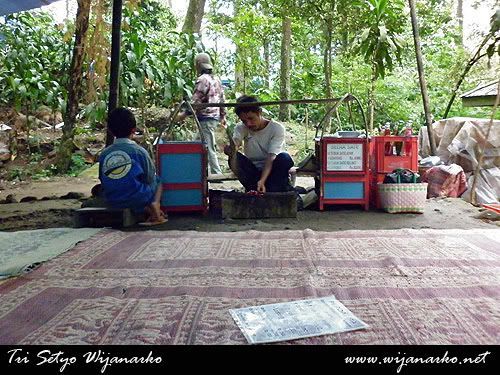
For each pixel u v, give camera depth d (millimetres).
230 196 3883
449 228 3459
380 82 10477
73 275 2326
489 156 5191
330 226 3578
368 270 2355
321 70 11758
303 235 3115
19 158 8312
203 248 2828
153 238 3092
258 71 11758
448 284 2125
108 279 2260
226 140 8219
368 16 6586
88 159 8164
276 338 1625
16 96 7793
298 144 9453
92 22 6234
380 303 1912
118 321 1768
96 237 3117
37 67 8039
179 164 4070
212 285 2160
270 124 4219
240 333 1663
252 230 3344
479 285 2102
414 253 2643
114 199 3592
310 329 1686
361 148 4184
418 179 4152
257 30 11094
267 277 2271
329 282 2186
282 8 7434
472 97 6184
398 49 6266
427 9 9133
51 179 7203
